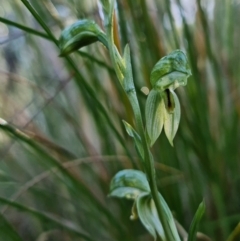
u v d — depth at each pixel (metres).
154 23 0.17
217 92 0.17
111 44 0.11
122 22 0.16
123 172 0.13
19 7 0.20
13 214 0.20
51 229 0.18
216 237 0.17
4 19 0.14
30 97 0.23
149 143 0.11
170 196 0.17
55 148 0.17
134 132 0.11
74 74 0.16
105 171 0.18
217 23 0.18
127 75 0.11
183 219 0.17
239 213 0.17
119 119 0.17
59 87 0.19
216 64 0.17
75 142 0.21
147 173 0.11
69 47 0.12
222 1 0.18
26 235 0.19
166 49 0.17
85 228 0.18
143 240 0.17
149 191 0.12
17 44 0.23
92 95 0.14
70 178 0.16
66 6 0.18
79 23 0.12
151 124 0.11
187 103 0.17
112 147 0.18
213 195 0.17
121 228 0.16
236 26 0.20
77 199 0.18
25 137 0.15
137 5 0.16
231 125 0.18
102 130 0.17
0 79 0.23
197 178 0.17
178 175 0.17
